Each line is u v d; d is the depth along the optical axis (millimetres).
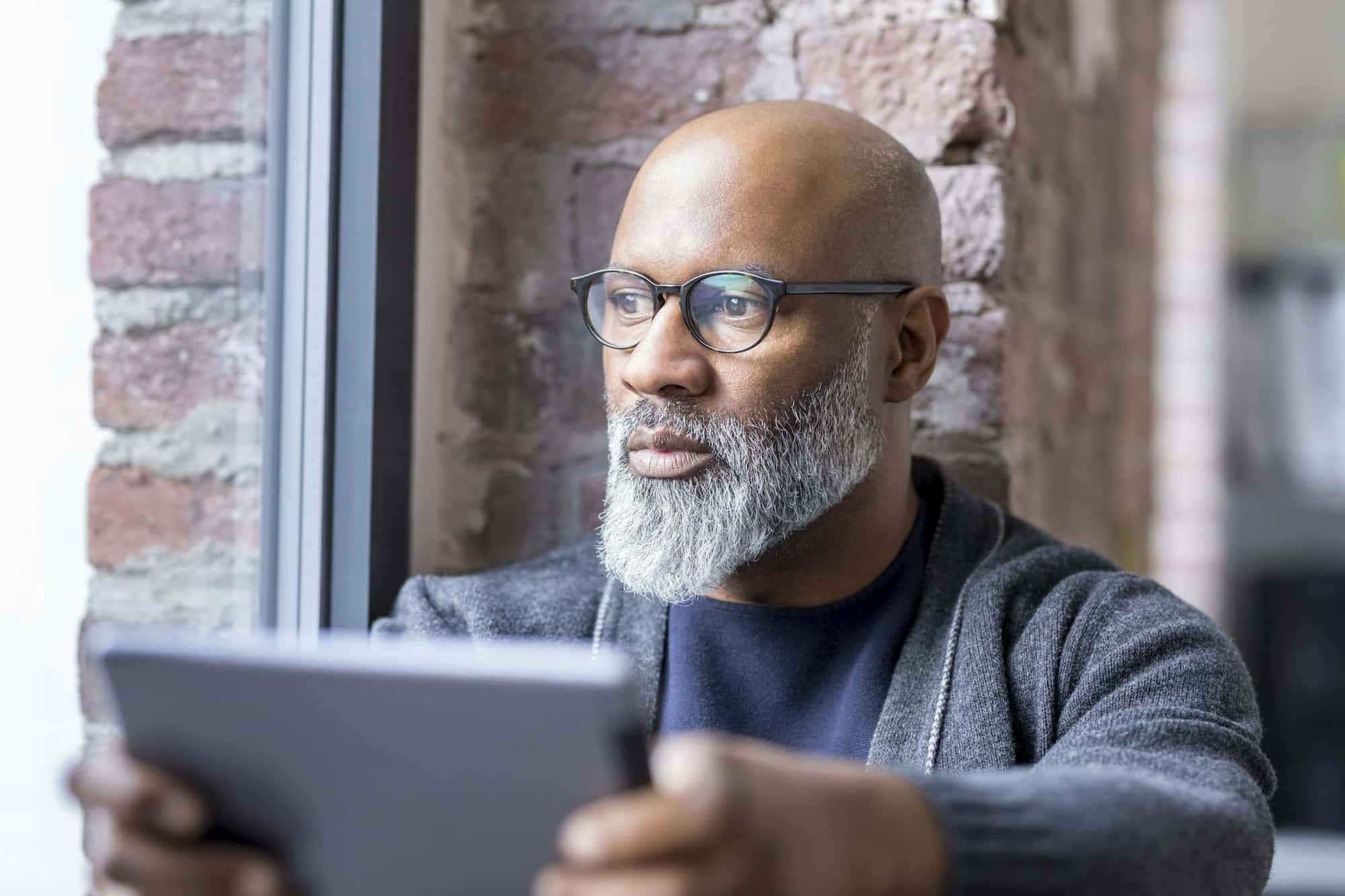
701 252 877
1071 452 1396
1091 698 821
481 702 461
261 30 1067
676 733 923
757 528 874
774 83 1115
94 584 975
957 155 1089
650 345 879
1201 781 700
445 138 1169
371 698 471
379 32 1047
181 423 1024
